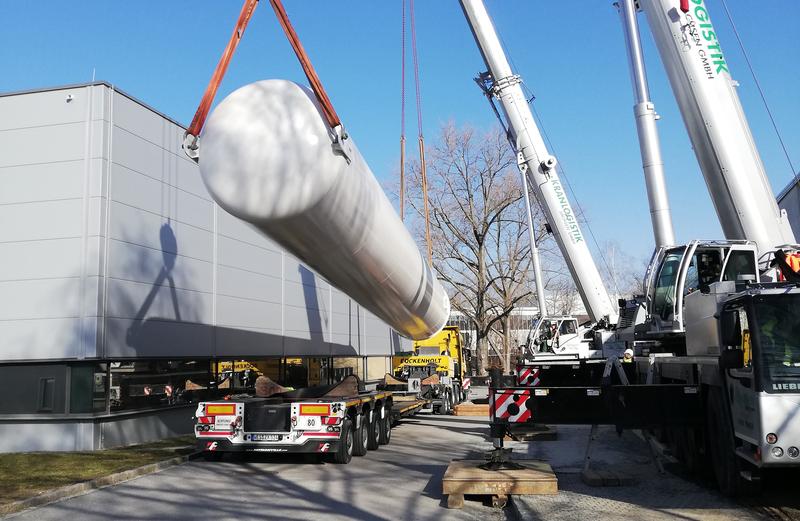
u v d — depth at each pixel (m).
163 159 13.63
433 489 8.82
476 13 15.33
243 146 6.44
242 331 16.45
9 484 8.66
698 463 8.59
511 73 15.41
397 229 8.45
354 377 11.85
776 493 7.71
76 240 11.78
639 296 14.63
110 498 8.28
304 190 6.38
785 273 7.81
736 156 9.82
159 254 13.33
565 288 53.91
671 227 12.62
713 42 9.98
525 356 20.73
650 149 12.80
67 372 11.57
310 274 20.92
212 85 6.26
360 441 11.69
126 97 12.59
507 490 7.77
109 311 11.84
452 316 53.53
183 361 14.12
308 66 6.18
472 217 43.66
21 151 12.21
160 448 11.90
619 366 9.76
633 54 13.02
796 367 6.19
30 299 11.82
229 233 16.11
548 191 15.40
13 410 11.68
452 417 19.70
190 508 7.72
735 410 6.89
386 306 9.56
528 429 14.55
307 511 7.54
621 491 8.12
